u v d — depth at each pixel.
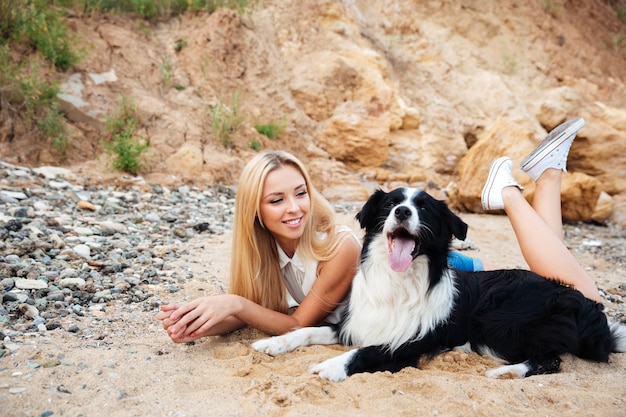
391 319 3.26
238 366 3.07
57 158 8.14
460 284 3.53
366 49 12.11
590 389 2.89
